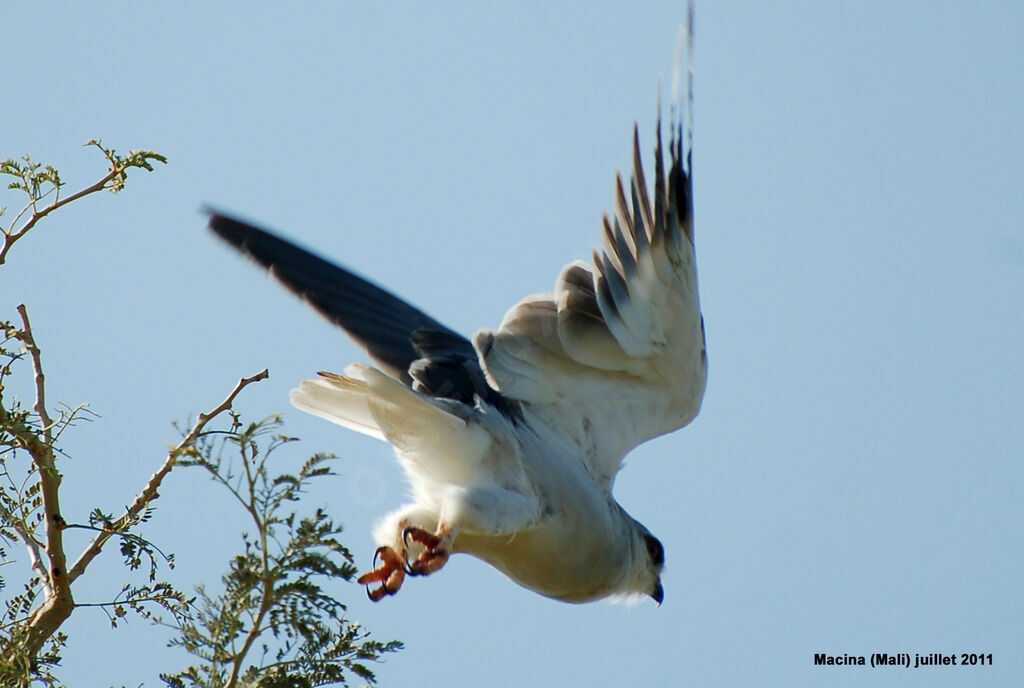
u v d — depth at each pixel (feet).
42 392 29.60
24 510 29.73
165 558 28.25
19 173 30.30
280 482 23.11
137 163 30.63
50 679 28.09
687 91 32.96
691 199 33.30
